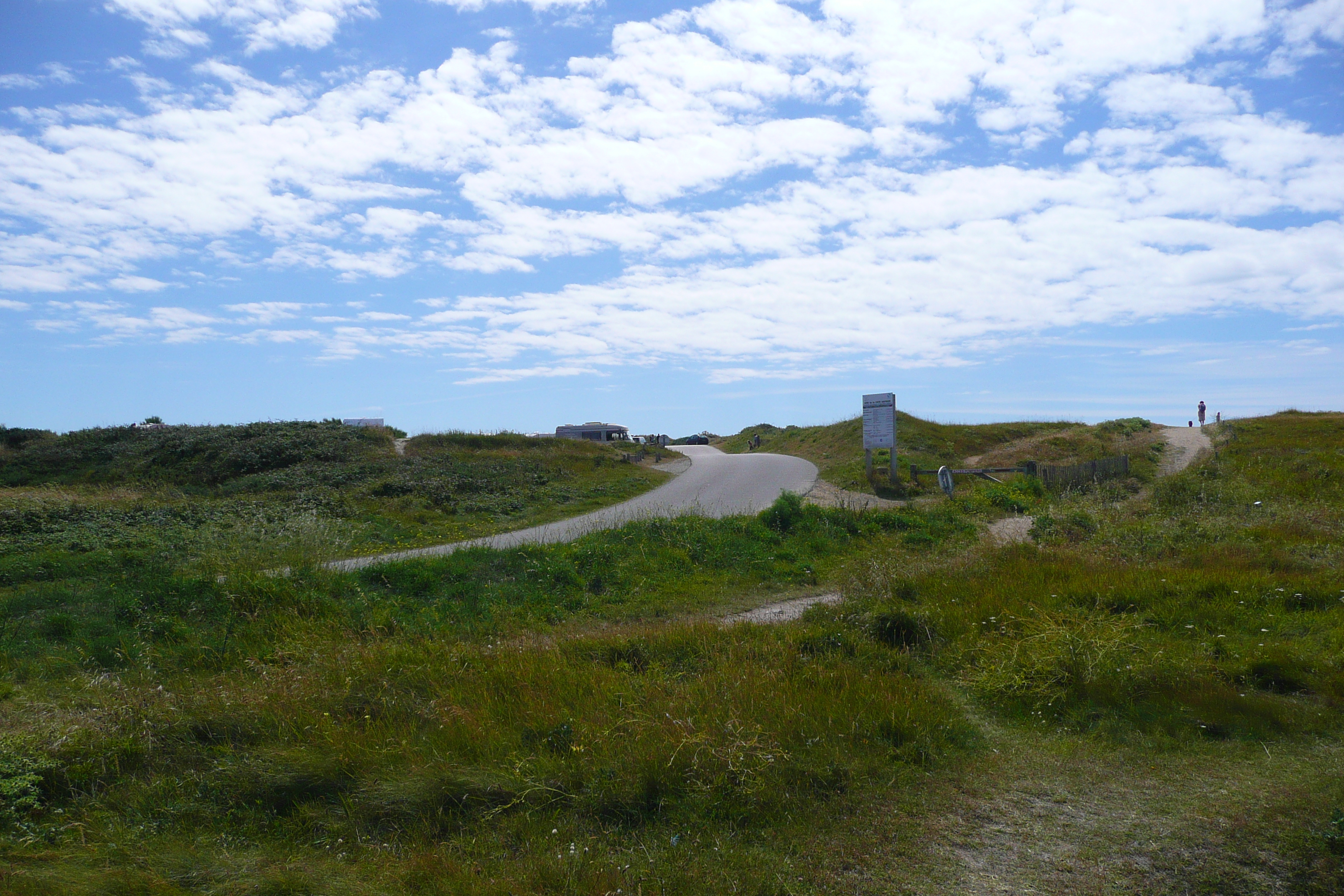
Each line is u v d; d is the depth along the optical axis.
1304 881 3.65
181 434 30.72
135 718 5.71
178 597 10.05
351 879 3.86
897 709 5.79
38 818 4.62
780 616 10.44
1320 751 5.24
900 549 14.95
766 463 32.88
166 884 3.76
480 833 4.40
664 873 3.85
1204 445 32.12
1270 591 8.88
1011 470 25.92
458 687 6.55
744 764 4.88
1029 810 4.52
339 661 7.29
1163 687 6.38
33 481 28.12
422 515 20.22
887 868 3.93
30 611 9.89
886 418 25.31
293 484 23.61
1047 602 8.82
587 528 17.97
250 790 4.91
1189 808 4.43
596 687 6.51
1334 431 30.22
